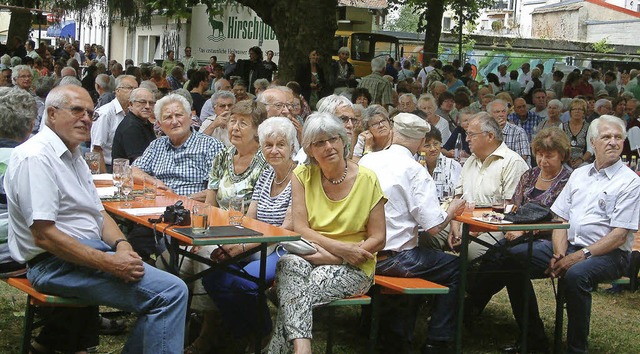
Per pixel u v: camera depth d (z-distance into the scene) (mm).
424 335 5848
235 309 4863
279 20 15227
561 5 44938
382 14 34469
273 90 6770
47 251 4105
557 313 5484
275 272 4723
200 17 24672
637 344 5906
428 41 21078
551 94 13016
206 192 5750
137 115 6961
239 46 24047
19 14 27047
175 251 4438
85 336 4680
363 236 4754
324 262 4652
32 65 20344
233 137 5395
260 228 4391
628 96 12422
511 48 32969
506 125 9102
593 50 36344
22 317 5621
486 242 5430
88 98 4270
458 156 8711
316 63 14406
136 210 4754
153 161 6199
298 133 6734
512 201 5969
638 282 6066
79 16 29453
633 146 10469
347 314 6238
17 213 4133
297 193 4730
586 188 5508
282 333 4480
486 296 5945
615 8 43531
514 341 5789
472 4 24578
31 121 4781
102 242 4293
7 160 4633
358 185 4684
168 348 4008
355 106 6836
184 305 4070
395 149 5258
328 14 15070
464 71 20016
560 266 5336
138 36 39594
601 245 5309
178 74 16312
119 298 4074
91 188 4418
